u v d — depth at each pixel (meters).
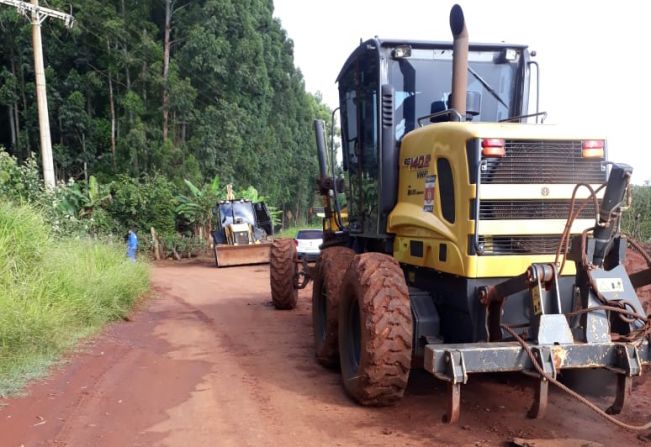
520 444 3.96
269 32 42.38
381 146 5.54
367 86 6.05
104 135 33.34
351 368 5.14
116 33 32.12
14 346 6.05
